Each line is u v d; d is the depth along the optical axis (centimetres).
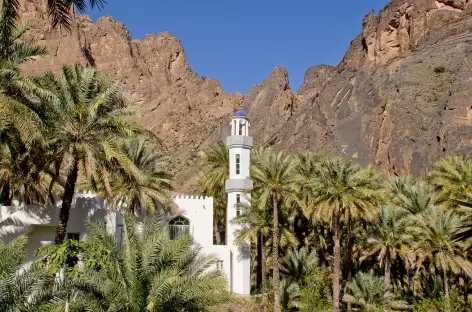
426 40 13638
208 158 4956
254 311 3591
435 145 10069
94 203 2812
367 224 4203
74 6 1380
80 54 19538
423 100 11469
